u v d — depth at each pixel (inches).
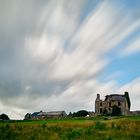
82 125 1882.4
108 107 5590.6
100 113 5698.8
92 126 1792.6
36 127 1839.3
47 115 6722.4
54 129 1724.9
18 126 1876.2
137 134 1393.9
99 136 1408.7
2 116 5876.0
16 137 1460.4
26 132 1621.6
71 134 1488.7
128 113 5408.5
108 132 1512.1
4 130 1690.5
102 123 1854.1
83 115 5733.3
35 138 1406.3
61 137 1427.2
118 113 5177.2
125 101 5526.6
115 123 1843.0
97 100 5792.3
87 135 1456.7
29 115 6815.9
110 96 5669.3
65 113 6825.8
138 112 5378.9
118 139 1296.8
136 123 1822.1
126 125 1731.1
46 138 1397.6
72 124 1946.4
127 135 1378.0
